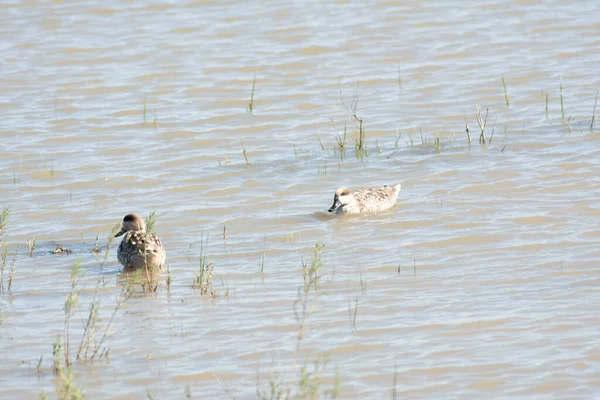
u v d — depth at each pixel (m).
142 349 12.04
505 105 24.16
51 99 25.92
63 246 16.34
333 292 13.77
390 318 12.75
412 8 32.66
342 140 22.28
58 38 30.91
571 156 19.92
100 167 20.75
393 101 24.98
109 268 15.19
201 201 18.53
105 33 31.34
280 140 22.48
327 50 29.36
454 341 11.95
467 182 18.84
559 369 11.09
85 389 10.98
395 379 11.00
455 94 25.27
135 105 25.41
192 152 21.75
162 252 15.05
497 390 10.73
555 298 13.18
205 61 28.75
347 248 15.75
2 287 14.38
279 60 28.66
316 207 18.06
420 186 18.92
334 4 33.38
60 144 22.45
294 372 11.25
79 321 13.02
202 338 12.32
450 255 15.17
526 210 17.09
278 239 16.34
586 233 15.77
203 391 10.88
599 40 28.83
